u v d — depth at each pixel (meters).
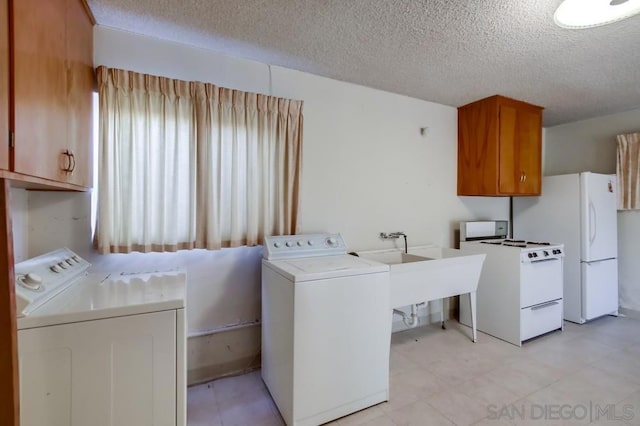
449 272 2.45
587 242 3.05
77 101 1.50
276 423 1.69
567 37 1.87
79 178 1.53
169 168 1.88
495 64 2.25
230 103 2.04
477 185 3.11
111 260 1.84
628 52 2.05
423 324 3.11
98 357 1.11
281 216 2.23
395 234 2.88
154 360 1.18
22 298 1.04
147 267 1.93
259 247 2.25
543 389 1.99
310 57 2.17
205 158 1.96
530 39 1.90
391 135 2.86
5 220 0.94
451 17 1.68
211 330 2.12
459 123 3.29
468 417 1.73
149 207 1.84
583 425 1.65
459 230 3.32
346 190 2.63
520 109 3.09
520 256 2.65
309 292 1.62
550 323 2.87
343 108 2.60
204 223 1.97
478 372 2.20
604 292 3.23
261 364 2.19
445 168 3.23
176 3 1.59
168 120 1.88
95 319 1.10
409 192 2.99
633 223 3.34
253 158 2.13
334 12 1.65
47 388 1.05
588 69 2.32
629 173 3.27
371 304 1.81
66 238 1.75
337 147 2.58
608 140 3.52
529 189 3.20
